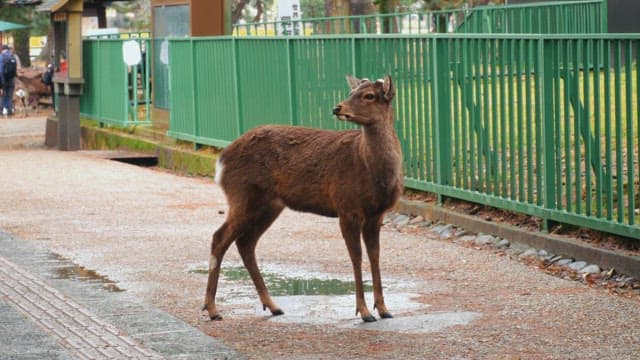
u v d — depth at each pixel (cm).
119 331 929
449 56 1395
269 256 1252
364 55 1569
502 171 1312
